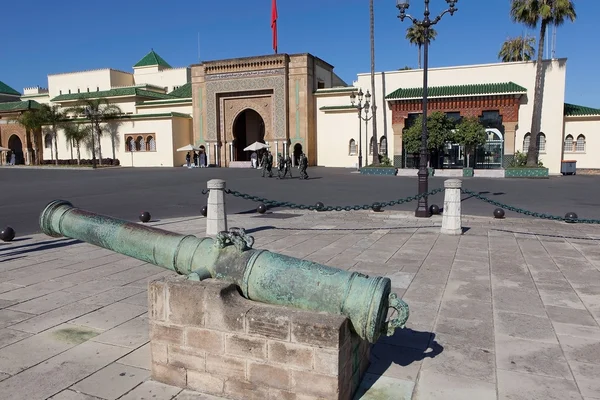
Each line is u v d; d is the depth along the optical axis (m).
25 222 11.20
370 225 10.57
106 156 42.97
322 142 37.12
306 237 9.09
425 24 11.80
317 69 38.53
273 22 39.84
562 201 15.31
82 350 3.88
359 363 3.33
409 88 32.78
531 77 30.12
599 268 6.53
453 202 9.15
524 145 30.59
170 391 3.22
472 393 3.22
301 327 2.87
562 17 26.72
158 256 3.63
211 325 3.11
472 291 5.48
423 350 3.89
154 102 42.69
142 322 4.51
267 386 3.01
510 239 8.65
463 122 28.47
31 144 47.19
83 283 5.84
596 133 30.31
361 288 2.98
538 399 3.14
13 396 3.17
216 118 39.25
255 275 3.22
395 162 32.97
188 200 16.03
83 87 50.03
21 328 4.36
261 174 28.64
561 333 4.24
